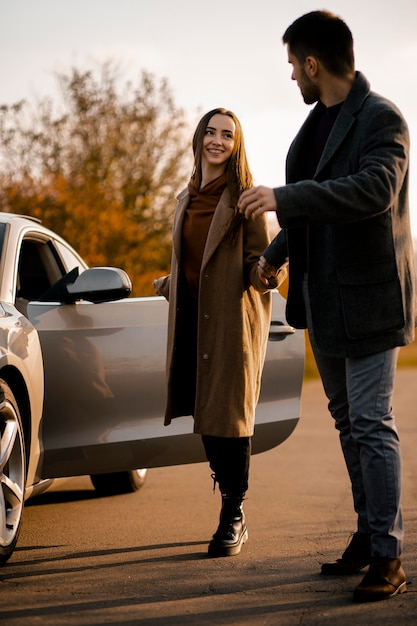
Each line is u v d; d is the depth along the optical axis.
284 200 3.38
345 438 4.00
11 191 20.20
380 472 3.64
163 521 5.21
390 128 3.54
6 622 3.35
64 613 3.46
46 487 5.01
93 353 4.74
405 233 3.69
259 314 4.47
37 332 4.61
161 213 23.97
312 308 3.74
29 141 20.94
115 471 4.89
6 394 4.09
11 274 4.69
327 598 3.65
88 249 20.31
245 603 3.59
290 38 3.73
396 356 3.71
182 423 4.91
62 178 20.77
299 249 3.85
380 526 3.65
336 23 3.67
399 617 3.40
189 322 4.50
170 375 4.45
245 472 4.45
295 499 5.93
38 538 4.78
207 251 4.34
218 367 4.34
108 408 4.77
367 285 3.62
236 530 4.41
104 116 23.41
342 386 3.94
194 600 3.63
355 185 3.40
